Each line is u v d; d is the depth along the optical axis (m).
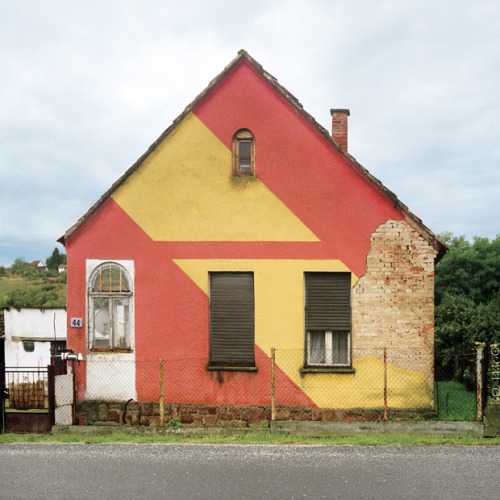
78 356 10.63
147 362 10.80
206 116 10.83
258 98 10.70
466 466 7.26
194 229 10.81
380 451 8.11
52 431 9.88
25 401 10.31
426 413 9.98
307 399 10.32
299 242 10.51
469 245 43.06
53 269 130.50
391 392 10.11
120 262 10.98
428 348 10.09
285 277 10.52
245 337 10.67
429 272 10.12
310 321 10.48
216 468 7.33
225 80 10.79
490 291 38.62
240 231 10.69
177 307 10.80
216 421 10.49
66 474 7.15
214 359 10.74
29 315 23.81
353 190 10.37
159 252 10.88
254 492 6.34
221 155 10.77
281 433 9.45
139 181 10.98
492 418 9.00
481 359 9.20
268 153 10.64
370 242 10.29
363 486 6.50
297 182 10.54
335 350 10.45
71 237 11.13
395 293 10.20
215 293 10.81
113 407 10.81
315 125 10.47
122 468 7.39
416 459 7.63
